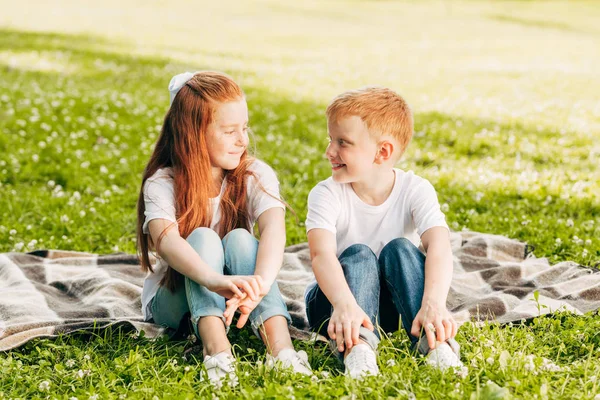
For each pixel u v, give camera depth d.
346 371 3.22
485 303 4.10
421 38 25.25
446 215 6.32
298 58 19.36
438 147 9.20
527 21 30.97
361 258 3.59
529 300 4.16
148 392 3.14
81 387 3.30
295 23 28.73
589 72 16.41
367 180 3.79
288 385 3.07
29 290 4.51
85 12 28.11
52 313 4.12
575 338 3.60
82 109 10.66
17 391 3.29
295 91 13.65
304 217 6.56
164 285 3.81
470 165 8.36
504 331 3.71
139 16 28.02
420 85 14.84
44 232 6.11
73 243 5.89
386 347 3.40
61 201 6.90
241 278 3.35
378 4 35.91
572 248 5.30
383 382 3.07
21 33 20.38
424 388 3.01
